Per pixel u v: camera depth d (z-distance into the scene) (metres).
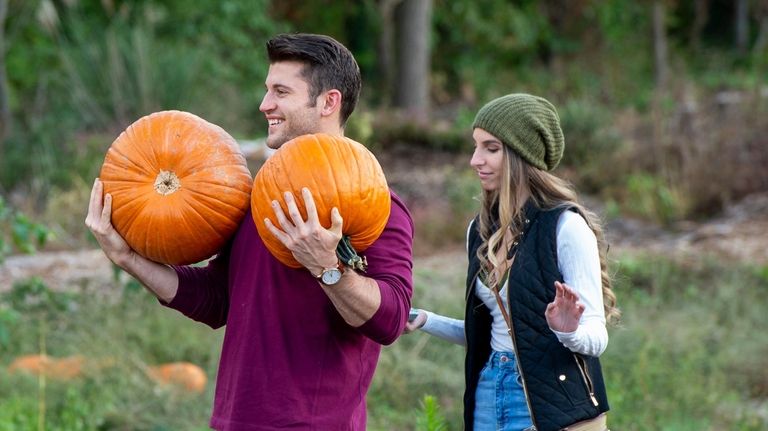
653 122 39.28
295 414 7.82
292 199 7.24
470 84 69.88
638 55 74.12
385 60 66.62
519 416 9.20
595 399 9.12
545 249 9.05
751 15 82.69
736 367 19.08
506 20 71.62
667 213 33.06
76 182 35.25
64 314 19.67
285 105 8.20
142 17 50.81
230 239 8.36
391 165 43.25
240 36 54.69
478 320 9.60
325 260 7.22
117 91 41.97
